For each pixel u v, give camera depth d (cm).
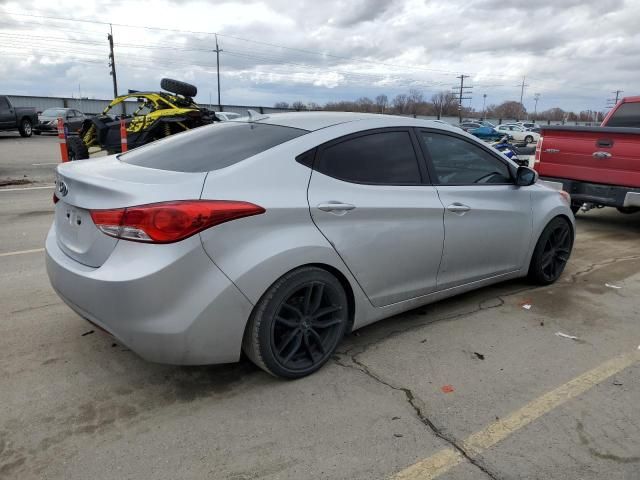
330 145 327
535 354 358
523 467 246
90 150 1352
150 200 263
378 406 292
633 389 316
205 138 354
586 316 425
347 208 318
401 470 243
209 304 269
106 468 240
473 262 411
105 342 359
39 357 338
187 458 248
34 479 233
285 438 263
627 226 797
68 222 308
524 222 449
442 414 286
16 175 1222
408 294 369
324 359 327
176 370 326
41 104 4644
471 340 377
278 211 289
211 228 266
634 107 812
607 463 249
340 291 324
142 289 259
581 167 714
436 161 387
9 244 604
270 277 284
